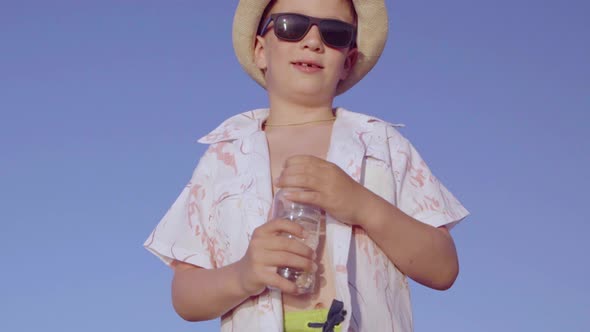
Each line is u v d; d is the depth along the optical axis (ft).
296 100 13.11
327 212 11.37
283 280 10.68
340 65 13.17
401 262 11.78
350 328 11.25
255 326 11.54
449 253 12.07
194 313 12.03
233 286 11.32
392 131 13.02
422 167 12.93
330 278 11.60
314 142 12.71
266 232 10.80
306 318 11.39
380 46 14.48
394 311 11.69
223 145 13.08
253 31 14.39
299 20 12.94
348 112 13.17
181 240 12.84
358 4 13.97
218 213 12.48
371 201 11.36
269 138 13.00
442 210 12.54
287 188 11.13
